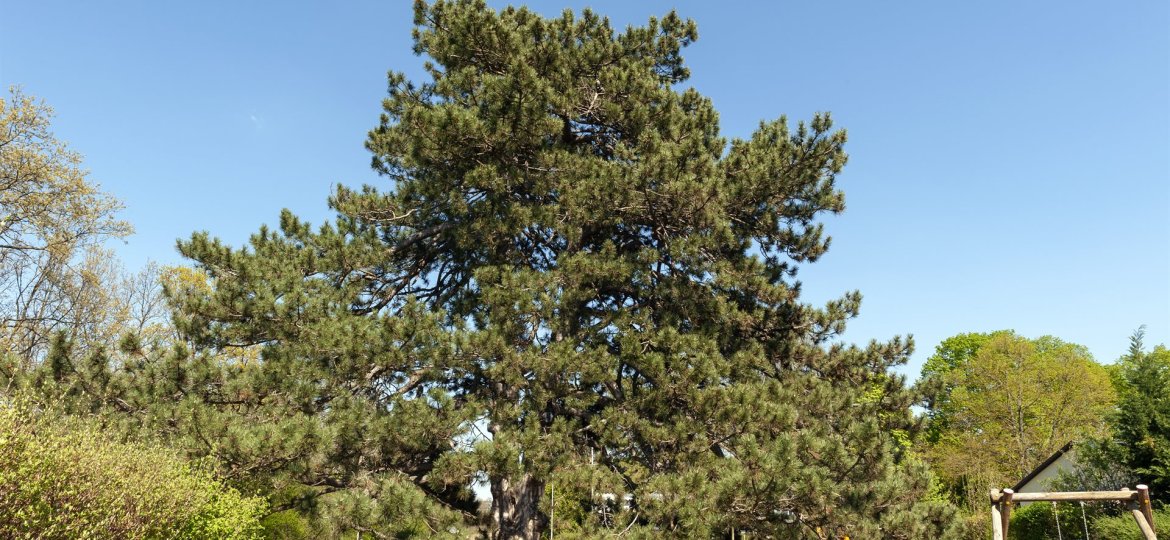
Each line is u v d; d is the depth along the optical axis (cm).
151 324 2669
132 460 821
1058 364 3444
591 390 1184
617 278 1234
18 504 677
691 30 1644
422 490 1028
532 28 1415
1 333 2058
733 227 1405
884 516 976
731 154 1364
